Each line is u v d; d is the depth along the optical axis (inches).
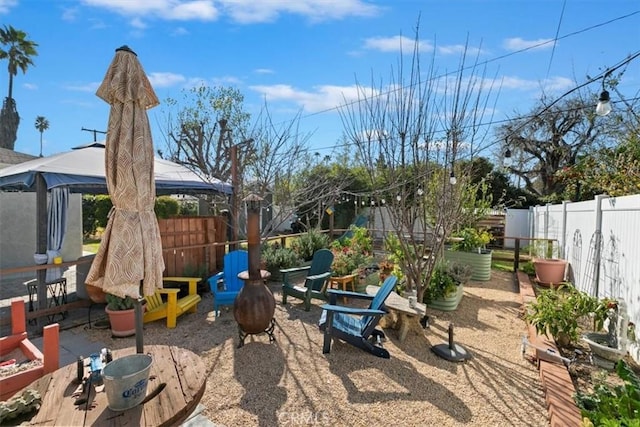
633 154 273.1
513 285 289.4
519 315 207.2
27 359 131.1
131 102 90.5
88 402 69.1
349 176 484.7
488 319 199.9
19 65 701.3
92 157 221.0
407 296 192.7
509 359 146.6
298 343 157.8
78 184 196.9
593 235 217.3
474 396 117.1
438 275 217.3
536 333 160.6
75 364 86.9
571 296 159.3
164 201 498.6
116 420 63.5
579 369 136.8
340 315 166.9
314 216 521.0
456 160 205.9
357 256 286.4
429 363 141.1
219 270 282.8
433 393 118.4
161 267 98.0
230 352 148.3
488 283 295.7
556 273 278.4
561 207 311.7
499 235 506.6
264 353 147.1
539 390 121.4
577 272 258.2
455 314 207.8
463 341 165.8
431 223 240.7
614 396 100.3
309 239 344.2
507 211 509.4
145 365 75.4
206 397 113.8
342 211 622.5
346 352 148.8
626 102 259.3
